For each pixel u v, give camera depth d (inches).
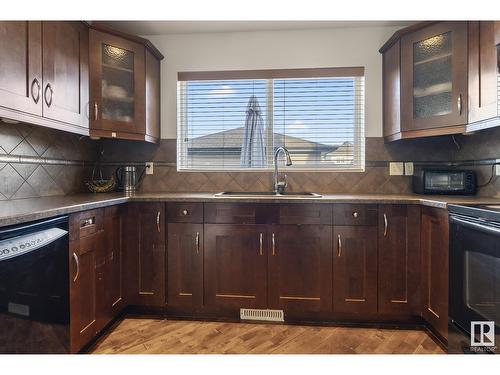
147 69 88.0
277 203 74.1
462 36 68.5
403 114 80.0
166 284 76.8
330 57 94.5
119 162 98.7
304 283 73.8
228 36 96.7
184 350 63.8
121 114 82.7
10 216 42.1
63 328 53.1
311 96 96.8
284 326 74.1
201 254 75.9
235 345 65.8
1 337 40.6
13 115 52.7
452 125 70.7
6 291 41.3
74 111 70.3
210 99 99.0
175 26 92.7
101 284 65.7
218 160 99.4
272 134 97.8
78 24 71.9
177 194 87.1
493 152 74.4
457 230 56.9
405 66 79.4
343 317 75.4
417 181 87.4
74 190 87.0
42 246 47.4
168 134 98.4
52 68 62.6
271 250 74.4
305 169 96.0
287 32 95.4
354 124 96.1
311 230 73.4
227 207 75.3
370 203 71.8
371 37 93.6
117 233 72.8
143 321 76.7
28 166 70.6
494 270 47.8
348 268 72.6
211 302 75.9
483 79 63.5
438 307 64.4
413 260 71.2
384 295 71.9
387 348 64.6
